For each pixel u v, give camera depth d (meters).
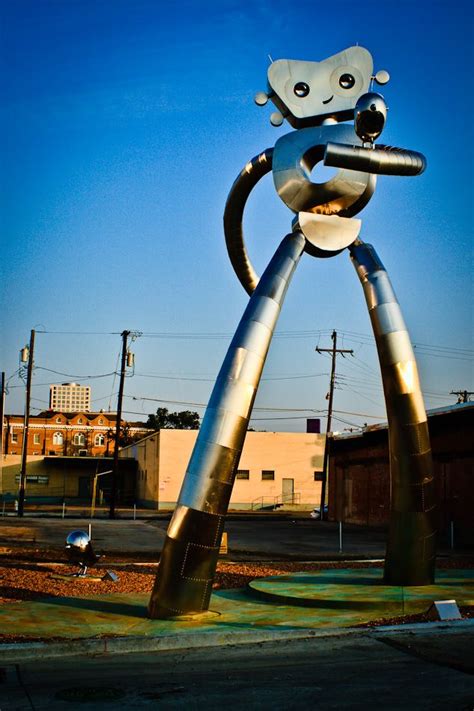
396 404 12.99
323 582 13.80
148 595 12.91
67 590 13.37
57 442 96.88
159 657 8.93
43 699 7.04
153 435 62.19
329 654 8.95
